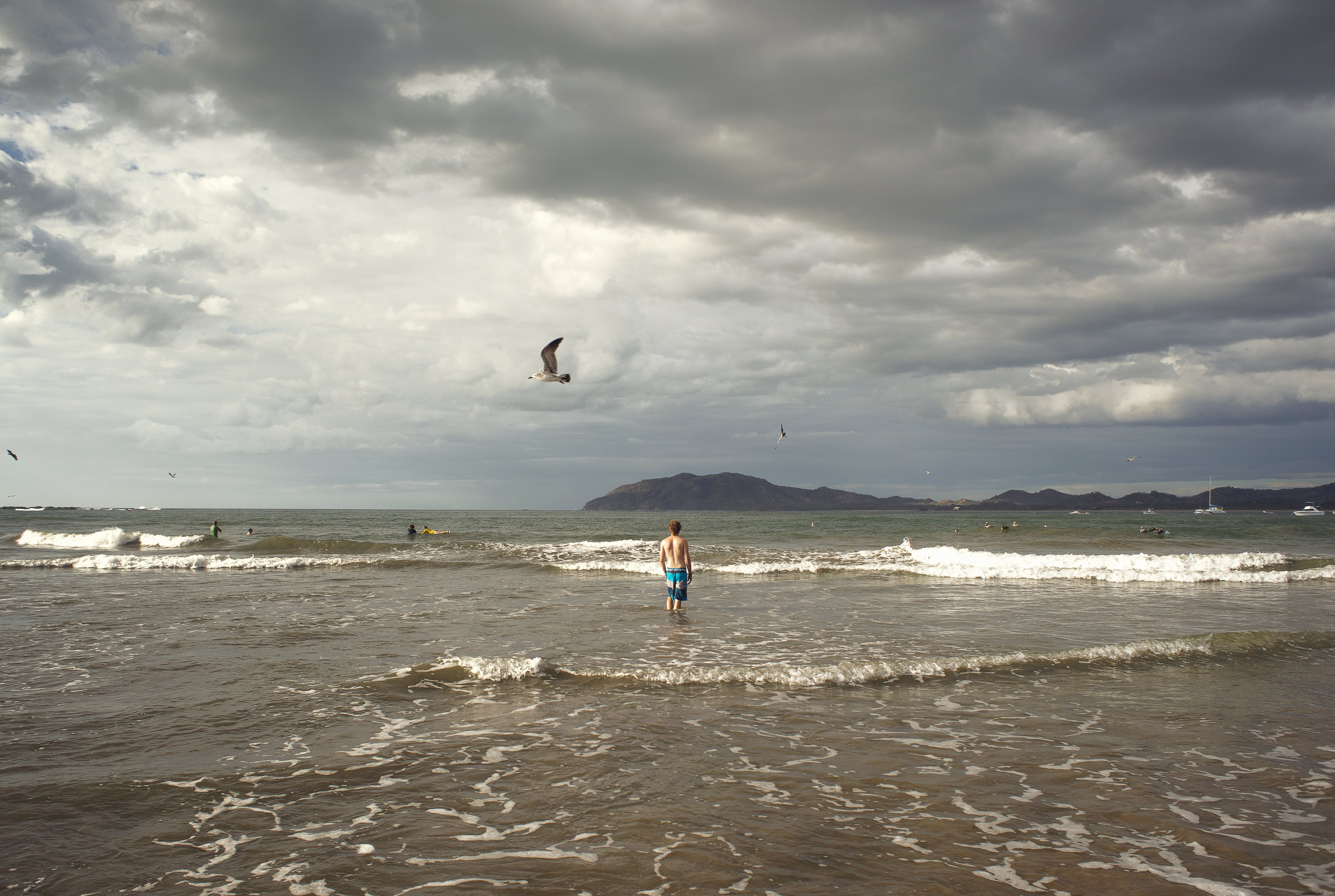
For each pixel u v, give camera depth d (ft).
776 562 87.97
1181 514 560.61
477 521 322.14
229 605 54.19
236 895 14.66
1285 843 17.26
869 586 67.56
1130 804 19.54
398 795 19.86
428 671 32.81
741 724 26.25
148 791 20.03
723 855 16.42
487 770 21.72
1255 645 38.58
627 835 17.47
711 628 45.16
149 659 36.06
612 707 28.27
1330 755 23.34
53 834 17.40
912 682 32.01
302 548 113.50
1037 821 18.40
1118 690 30.89
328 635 42.52
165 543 124.36
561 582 70.64
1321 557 95.09
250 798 19.63
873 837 17.42
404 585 68.13
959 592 62.85
